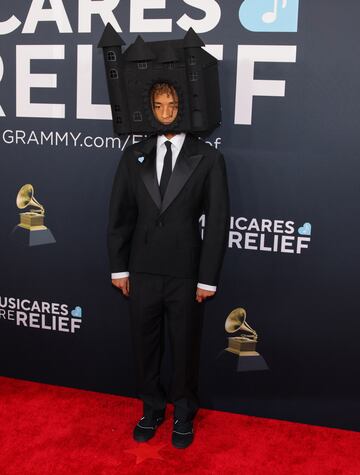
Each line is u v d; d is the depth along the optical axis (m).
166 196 2.14
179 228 2.15
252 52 2.29
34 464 2.10
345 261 2.34
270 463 2.15
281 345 2.46
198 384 2.56
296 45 2.25
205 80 2.12
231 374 2.53
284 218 2.37
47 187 2.62
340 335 2.39
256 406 2.53
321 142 2.28
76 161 2.56
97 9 2.43
